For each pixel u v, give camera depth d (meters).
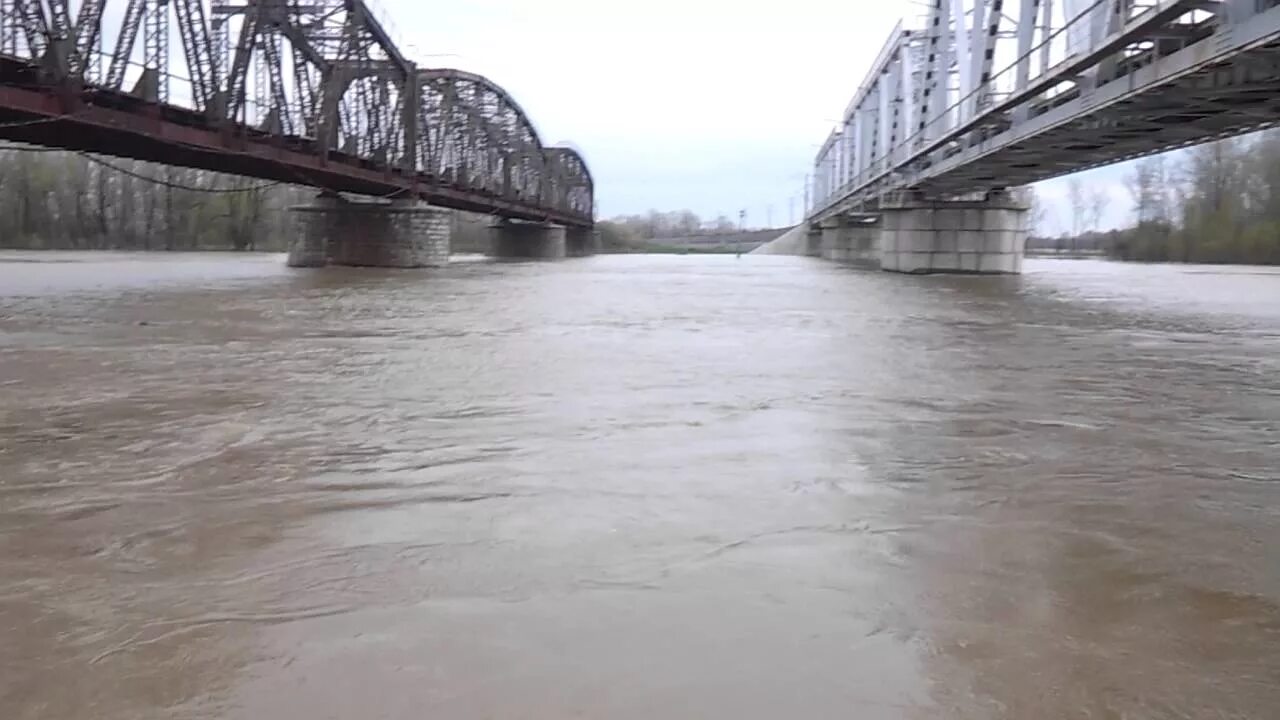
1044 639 5.35
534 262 90.12
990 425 11.36
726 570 6.36
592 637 5.31
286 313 26.00
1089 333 22.73
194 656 5.08
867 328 23.44
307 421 11.23
